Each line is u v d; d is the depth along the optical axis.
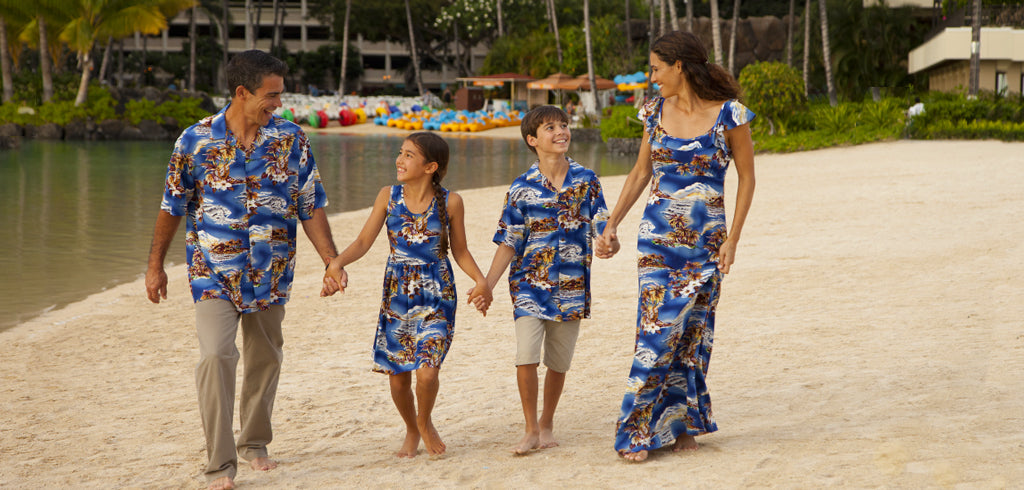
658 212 3.82
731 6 66.38
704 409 3.87
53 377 5.98
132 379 5.91
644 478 3.44
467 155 33.09
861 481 3.09
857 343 5.62
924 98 28.47
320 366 6.07
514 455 3.99
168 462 4.22
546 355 4.22
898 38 41.06
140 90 47.88
